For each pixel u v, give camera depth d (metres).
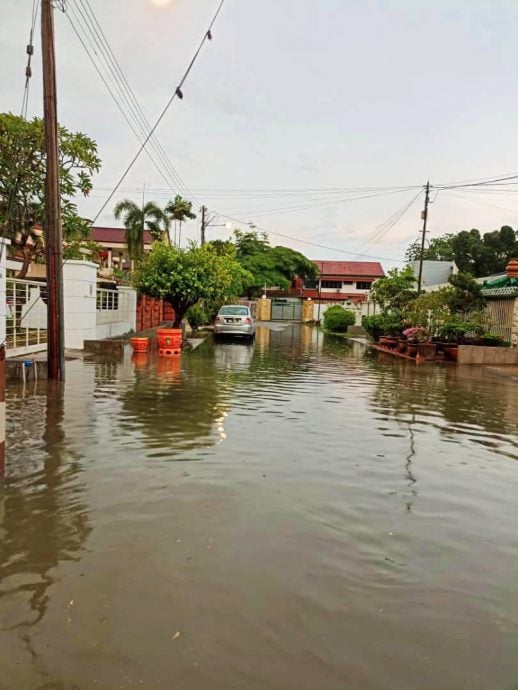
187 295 17.62
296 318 54.00
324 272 60.88
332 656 2.29
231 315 22.30
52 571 2.90
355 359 16.05
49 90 8.90
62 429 5.88
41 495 3.96
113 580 2.82
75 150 12.56
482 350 15.34
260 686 2.09
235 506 3.88
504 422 7.27
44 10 8.70
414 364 14.95
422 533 3.59
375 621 2.55
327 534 3.50
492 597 2.81
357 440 5.97
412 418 7.34
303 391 9.37
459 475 4.87
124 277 25.27
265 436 5.95
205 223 34.56
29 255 14.39
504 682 2.16
